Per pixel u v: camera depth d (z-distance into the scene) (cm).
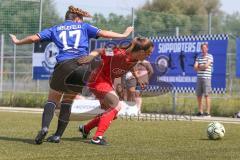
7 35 4103
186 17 3944
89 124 1798
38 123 2431
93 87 1641
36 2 4088
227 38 3228
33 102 3938
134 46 1611
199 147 1625
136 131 2120
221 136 1833
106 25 3975
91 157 1395
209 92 3189
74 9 1714
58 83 1628
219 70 3247
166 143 1723
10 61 4038
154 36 3481
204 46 3170
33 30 4091
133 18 3803
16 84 4022
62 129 1712
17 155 1414
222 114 3309
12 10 4128
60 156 1405
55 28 1688
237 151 1538
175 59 3388
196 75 3306
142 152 1501
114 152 1496
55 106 1673
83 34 1683
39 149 1538
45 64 3834
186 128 2273
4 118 2741
